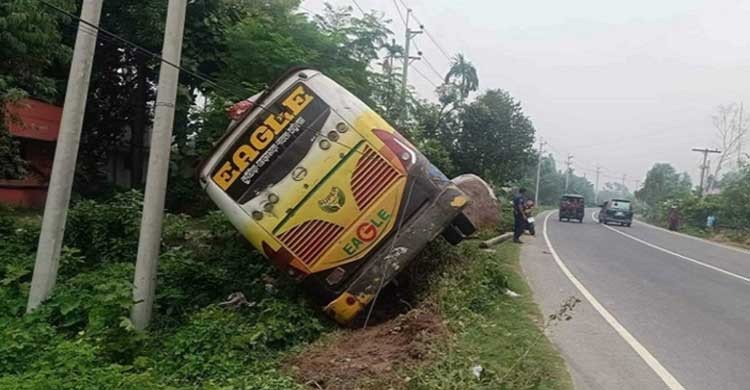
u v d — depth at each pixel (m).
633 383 4.99
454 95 27.86
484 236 15.45
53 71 16.77
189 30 15.93
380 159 6.77
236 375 5.15
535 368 5.08
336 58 11.80
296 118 6.79
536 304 8.00
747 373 5.39
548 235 21.47
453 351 5.32
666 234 29.48
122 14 16.84
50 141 17.53
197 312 6.95
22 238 9.26
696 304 8.66
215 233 9.90
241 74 10.91
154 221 6.51
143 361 5.30
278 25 11.42
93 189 19.81
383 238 6.66
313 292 6.73
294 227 6.59
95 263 8.98
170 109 6.52
